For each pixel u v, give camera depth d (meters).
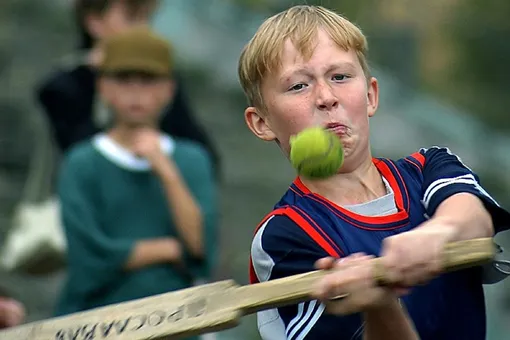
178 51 37.94
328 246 8.06
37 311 22.66
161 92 15.07
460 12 43.62
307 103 8.25
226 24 40.91
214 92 36.03
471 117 41.47
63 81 16.17
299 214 8.25
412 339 7.24
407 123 38.12
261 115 8.67
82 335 8.02
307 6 8.74
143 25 17.06
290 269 8.12
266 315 8.50
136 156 14.79
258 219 28.64
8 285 23.27
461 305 8.15
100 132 16.23
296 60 8.29
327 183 8.34
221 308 7.46
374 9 42.81
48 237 16.47
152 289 14.42
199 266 14.80
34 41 35.06
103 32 16.77
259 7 41.88
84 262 14.48
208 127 33.53
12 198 27.25
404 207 8.27
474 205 7.77
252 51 8.56
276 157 32.66
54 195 17.06
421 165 8.56
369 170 8.43
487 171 36.34
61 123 16.25
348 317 7.93
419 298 8.06
